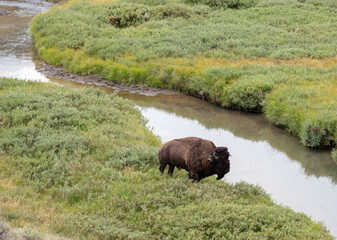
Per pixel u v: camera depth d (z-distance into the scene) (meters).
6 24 73.62
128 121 29.22
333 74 39.06
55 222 14.48
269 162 26.50
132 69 44.25
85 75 46.50
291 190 22.70
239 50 48.03
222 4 72.19
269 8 69.75
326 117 28.84
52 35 56.34
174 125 33.00
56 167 19.98
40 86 36.50
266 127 32.94
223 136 31.02
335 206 21.11
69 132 24.86
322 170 25.73
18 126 25.27
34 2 98.81
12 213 14.23
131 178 19.59
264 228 14.87
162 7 66.38
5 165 19.94
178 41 51.69
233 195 18.12
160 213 15.98
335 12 68.81
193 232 14.27
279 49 48.47
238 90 36.12
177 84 41.78
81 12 66.81
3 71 47.00
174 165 19.59
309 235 14.73
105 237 13.92
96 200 17.36
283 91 34.91
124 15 62.97
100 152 22.73
